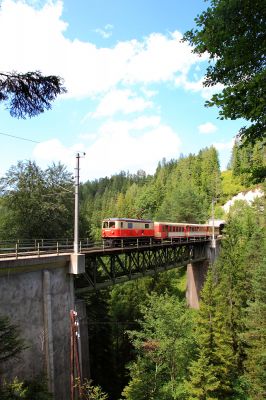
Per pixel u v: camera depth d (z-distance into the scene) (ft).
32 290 60.80
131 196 427.33
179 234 149.38
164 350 70.49
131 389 68.95
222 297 102.12
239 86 18.62
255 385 78.59
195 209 252.01
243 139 22.40
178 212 250.16
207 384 68.85
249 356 88.94
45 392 42.50
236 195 342.85
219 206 345.92
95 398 54.39
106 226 113.09
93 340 107.34
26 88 24.48
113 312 128.57
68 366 66.69
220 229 214.48
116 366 110.63
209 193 372.58
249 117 19.60
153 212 363.56
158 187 387.96
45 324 62.13
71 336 63.36
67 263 70.54
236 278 107.45
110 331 113.50
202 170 405.39
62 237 123.03
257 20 18.52
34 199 114.01
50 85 24.91
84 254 72.69
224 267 115.65
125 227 113.50
